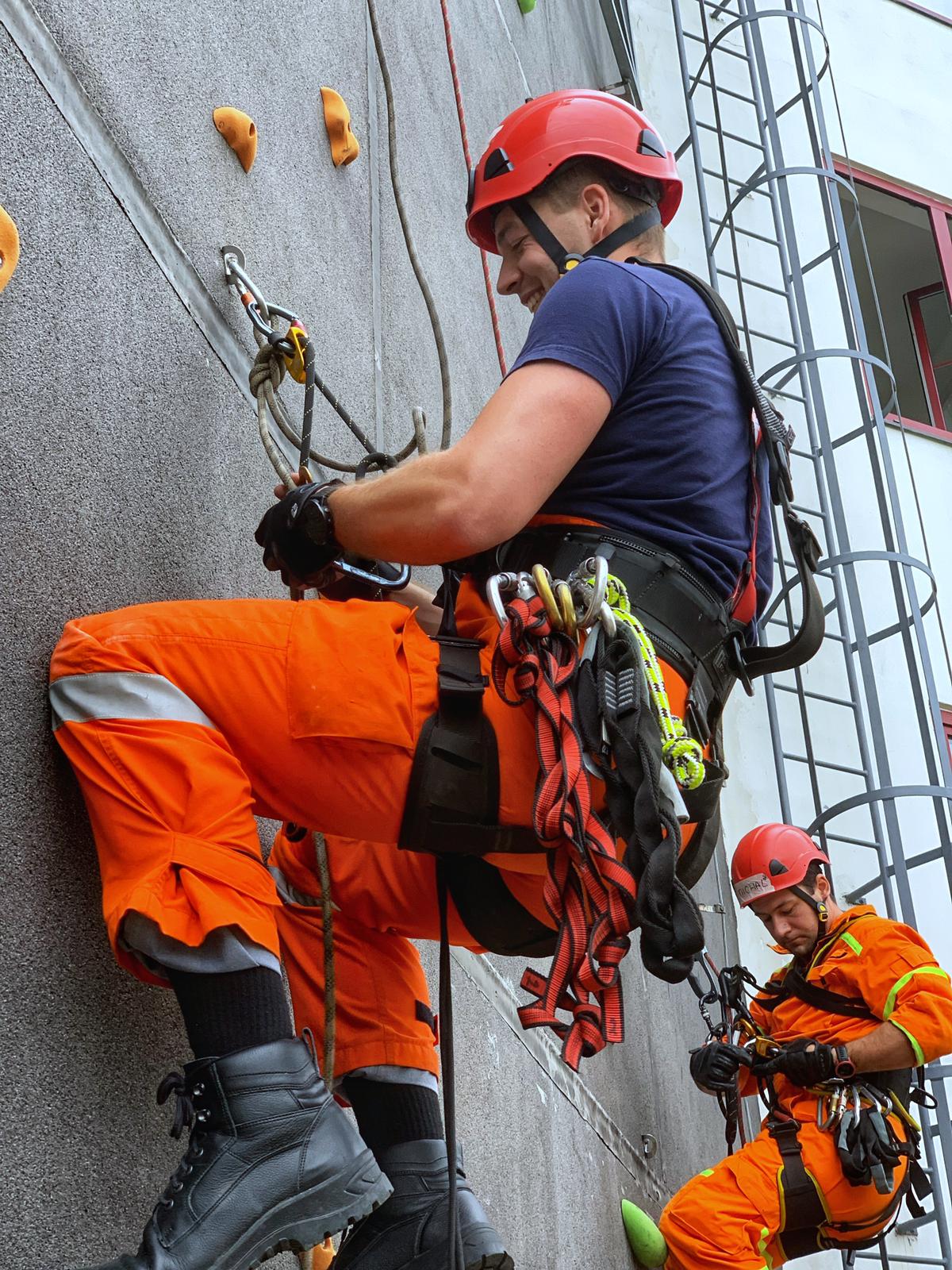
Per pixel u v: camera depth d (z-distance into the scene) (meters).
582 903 1.35
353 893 1.71
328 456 2.49
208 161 2.18
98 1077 1.45
